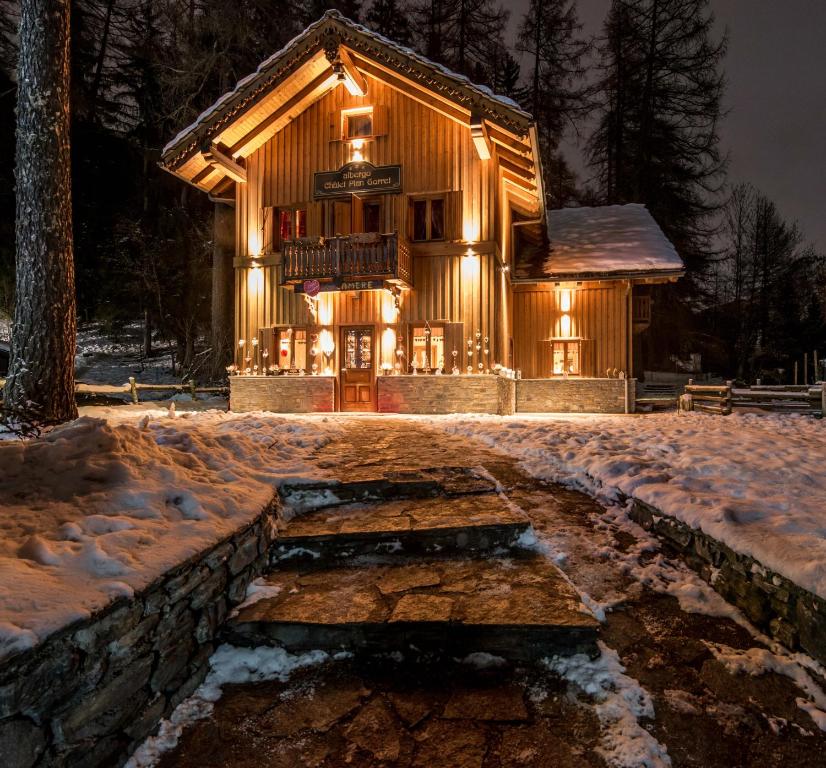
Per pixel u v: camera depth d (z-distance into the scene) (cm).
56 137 826
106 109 2517
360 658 321
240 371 1486
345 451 666
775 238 3653
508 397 1520
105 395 1564
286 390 1438
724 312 3644
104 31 2555
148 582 265
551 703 279
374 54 1281
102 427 406
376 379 1392
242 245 1496
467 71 3094
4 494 320
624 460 559
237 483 456
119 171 2395
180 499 375
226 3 1880
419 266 1398
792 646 308
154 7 2191
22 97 820
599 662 304
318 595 361
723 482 478
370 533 424
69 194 845
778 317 3584
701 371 3256
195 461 461
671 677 296
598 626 308
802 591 305
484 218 1363
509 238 1655
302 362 1462
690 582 385
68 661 218
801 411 1302
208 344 2403
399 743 257
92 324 2812
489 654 314
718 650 317
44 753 207
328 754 252
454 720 270
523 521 436
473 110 1229
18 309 819
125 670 250
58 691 214
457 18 3044
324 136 1449
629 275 1579
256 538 395
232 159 1466
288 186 1469
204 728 271
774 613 327
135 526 315
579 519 483
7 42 1998
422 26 3103
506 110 1191
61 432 398
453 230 1384
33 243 814
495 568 394
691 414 1336
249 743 261
